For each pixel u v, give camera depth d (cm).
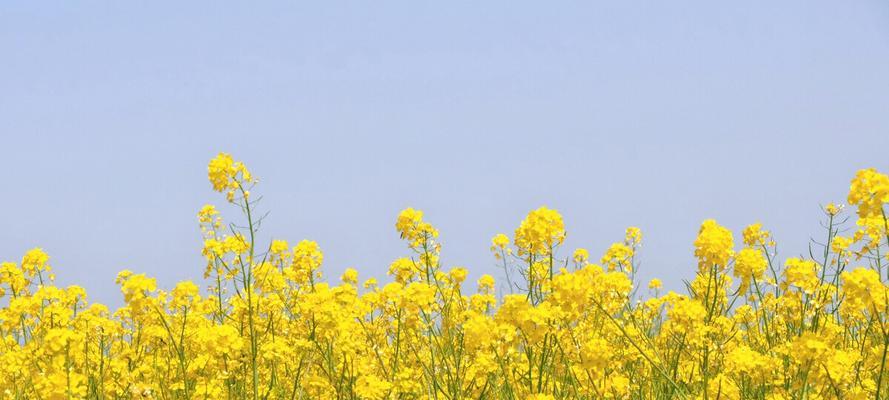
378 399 233
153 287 242
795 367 225
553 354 234
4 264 278
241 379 245
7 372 239
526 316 216
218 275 273
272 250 291
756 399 228
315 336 242
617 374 234
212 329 234
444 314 257
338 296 247
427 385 239
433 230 268
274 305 270
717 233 226
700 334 227
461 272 275
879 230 245
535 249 241
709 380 227
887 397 228
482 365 237
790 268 246
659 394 237
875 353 232
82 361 248
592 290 221
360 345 237
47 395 220
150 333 256
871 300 211
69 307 270
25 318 267
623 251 280
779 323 261
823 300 244
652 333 275
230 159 246
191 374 245
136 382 248
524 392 230
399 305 246
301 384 238
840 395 215
